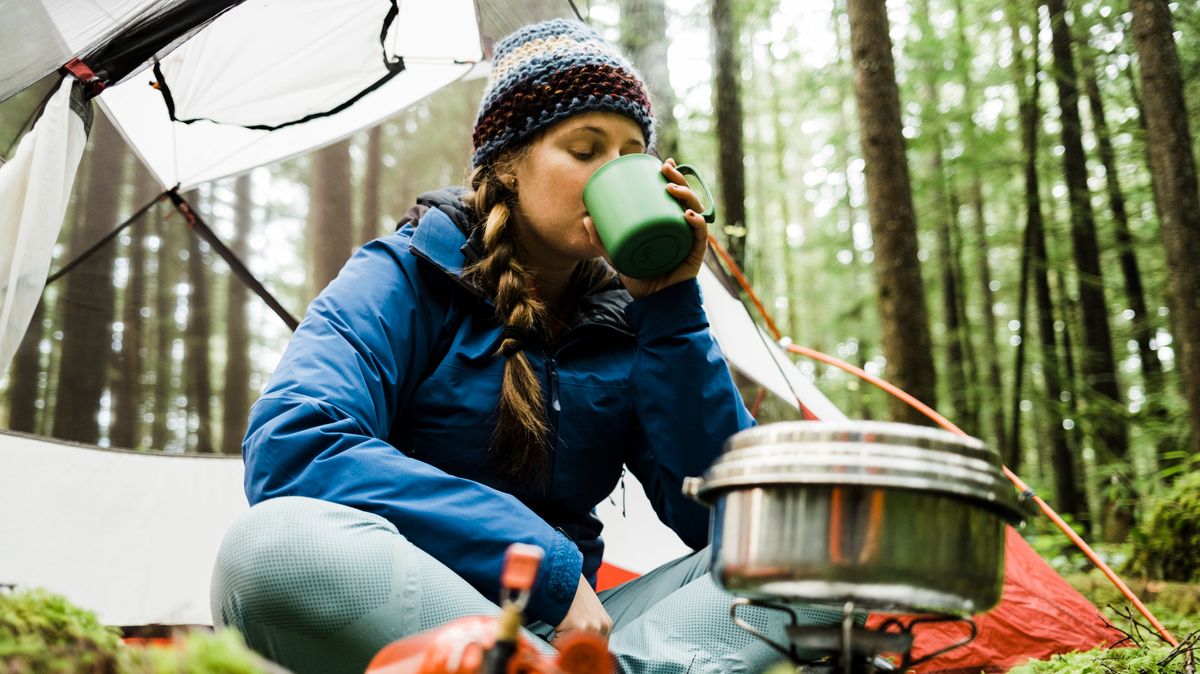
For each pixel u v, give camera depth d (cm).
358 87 296
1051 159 1453
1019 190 1486
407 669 60
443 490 124
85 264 335
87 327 333
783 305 2161
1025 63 1379
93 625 65
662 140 847
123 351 335
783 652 77
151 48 239
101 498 295
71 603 65
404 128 382
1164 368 1380
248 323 354
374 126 356
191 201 348
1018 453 1305
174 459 320
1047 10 1309
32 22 223
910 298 779
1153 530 535
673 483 158
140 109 318
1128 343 1384
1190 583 482
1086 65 1353
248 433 132
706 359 155
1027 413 1605
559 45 162
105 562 278
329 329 144
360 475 124
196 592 279
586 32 167
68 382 326
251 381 348
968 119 1353
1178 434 1064
